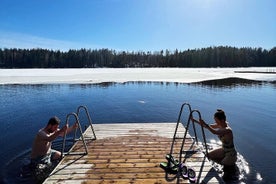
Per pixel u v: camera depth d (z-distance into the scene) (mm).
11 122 10398
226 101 15156
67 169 4691
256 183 4906
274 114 11547
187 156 5293
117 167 4766
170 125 7895
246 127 9266
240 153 6520
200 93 18641
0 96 17625
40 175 5102
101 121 10531
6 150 6863
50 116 11508
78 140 6484
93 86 23734
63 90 20797
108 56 100688
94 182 4191
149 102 14953
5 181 4926
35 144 5383
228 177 5094
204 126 5098
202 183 4145
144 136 6734
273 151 6664
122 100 15719
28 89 21500
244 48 92750
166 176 4387
